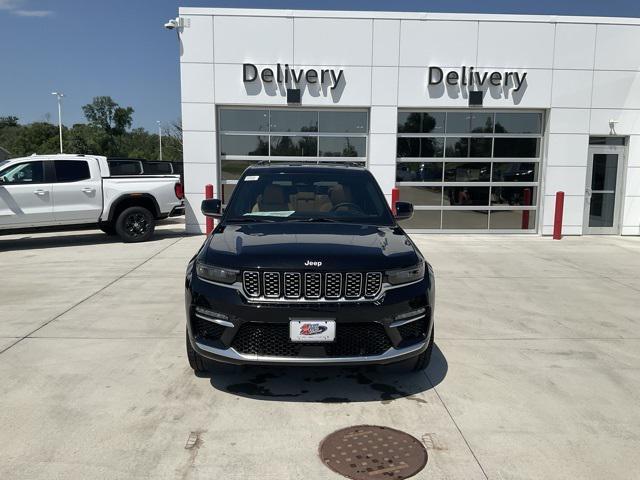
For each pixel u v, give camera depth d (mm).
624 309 6504
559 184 13031
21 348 4875
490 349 5023
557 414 3725
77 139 90312
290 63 12461
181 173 19656
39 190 10453
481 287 7574
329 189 5188
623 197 13188
